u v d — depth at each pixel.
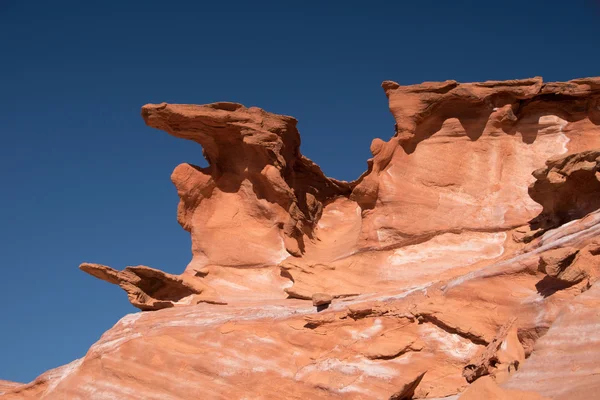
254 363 21.59
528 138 26.50
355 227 28.62
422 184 26.45
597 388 14.83
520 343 19.47
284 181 27.83
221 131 28.48
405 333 21.12
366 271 25.42
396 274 24.92
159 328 23.39
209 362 21.88
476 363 18.91
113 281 26.02
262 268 27.06
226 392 21.16
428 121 27.09
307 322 22.11
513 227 25.03
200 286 26.41
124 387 22.08
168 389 21.62
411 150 26.92
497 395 14.95
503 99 26.62
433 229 25.66
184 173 28.50
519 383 16.64
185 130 28.45
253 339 22.16
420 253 25.36
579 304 17.98
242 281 26.86
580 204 22.75
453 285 21.56
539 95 26.42
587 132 26.06
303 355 21.55
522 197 25.52
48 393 23.05
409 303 21.83
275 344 21.91
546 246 20.66
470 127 26.83
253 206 28.14
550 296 19.52
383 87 27.36
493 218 25.44
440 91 26.69
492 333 20.25
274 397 20.73
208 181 28.67
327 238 29.33
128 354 22.66
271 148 27.94
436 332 20.89
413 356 20.64
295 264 25.84
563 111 26.48
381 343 20.98
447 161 26.59
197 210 28.53
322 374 20.81
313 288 24.98
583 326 17.30
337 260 26.30
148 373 22.09
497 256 24.23
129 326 24.23
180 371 21.91
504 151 26.44
